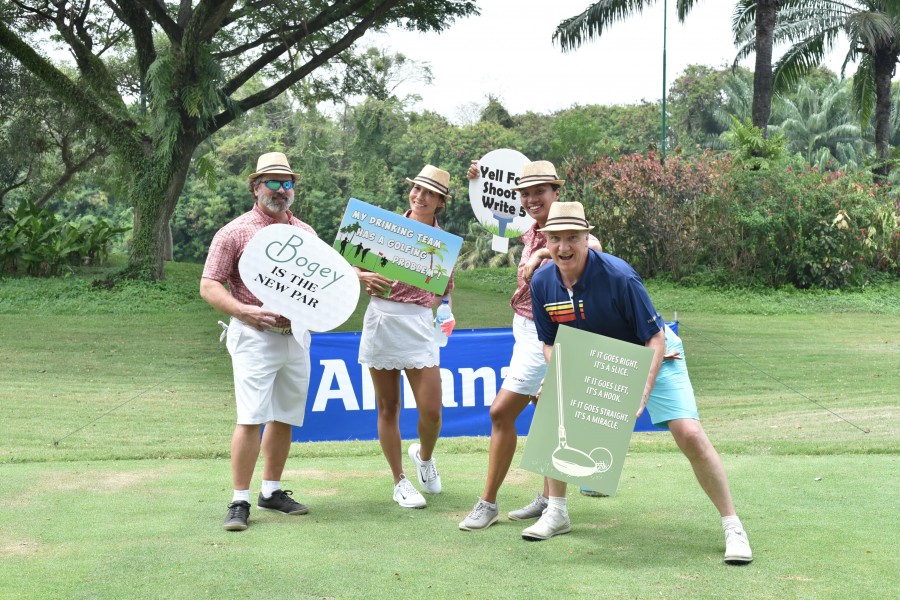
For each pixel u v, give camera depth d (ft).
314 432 21.95
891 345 44.91
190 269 78.02
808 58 84.74
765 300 63.31
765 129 73.46
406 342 15.03
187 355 42.75
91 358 41.24
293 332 13.66
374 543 12.23
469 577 10.67
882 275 71.20
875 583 10.19
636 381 11.73
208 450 20.29
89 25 77.41
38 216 77.10
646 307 11.83
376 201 156.97
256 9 64.44
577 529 12.99
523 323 13.65
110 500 14.66
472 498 15.34
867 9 84.58
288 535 12.63
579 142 126.82
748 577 10.53
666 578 10.55
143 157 67.67
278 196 14.01
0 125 90.94
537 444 11.95
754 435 23.40
